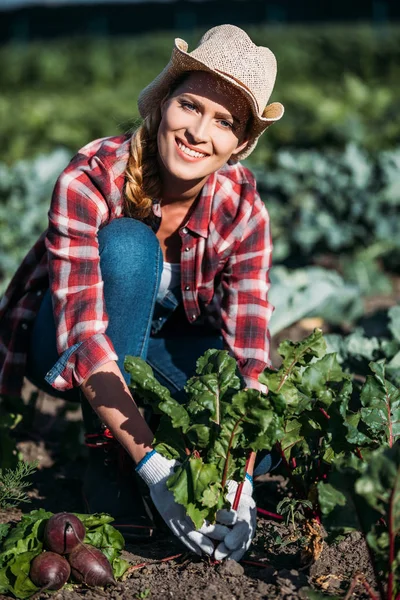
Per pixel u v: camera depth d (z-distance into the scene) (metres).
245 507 2.30
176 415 2.18
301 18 24.95
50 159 7.45
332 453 2.36
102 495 2.74
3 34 27.17
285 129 9.62
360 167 7.14
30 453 3.48
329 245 7.00
